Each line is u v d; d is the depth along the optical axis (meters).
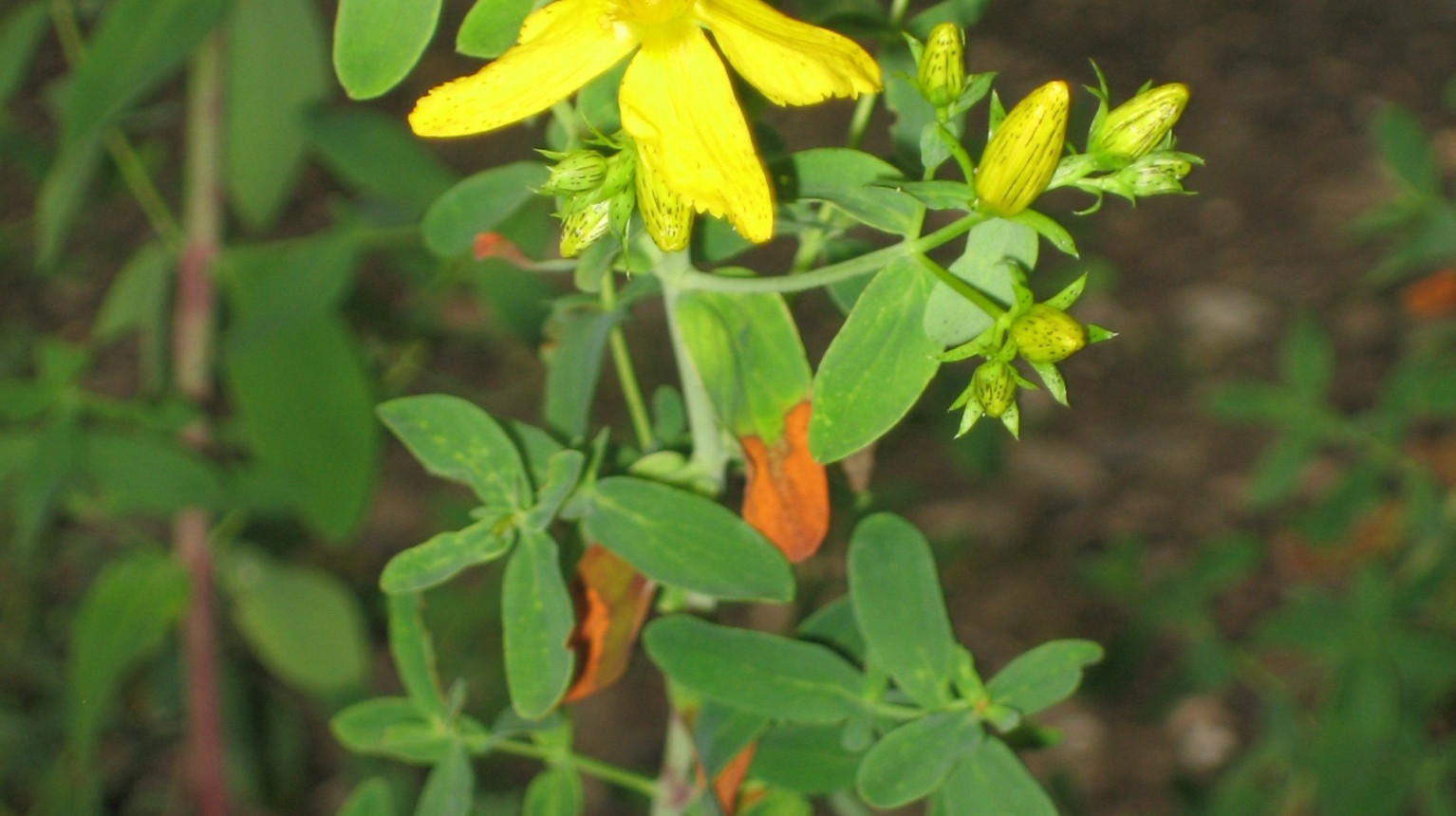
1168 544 0.45
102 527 0.39
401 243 0.27
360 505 0.26
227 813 0.29
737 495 0.21
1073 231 0.25
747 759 0.18
